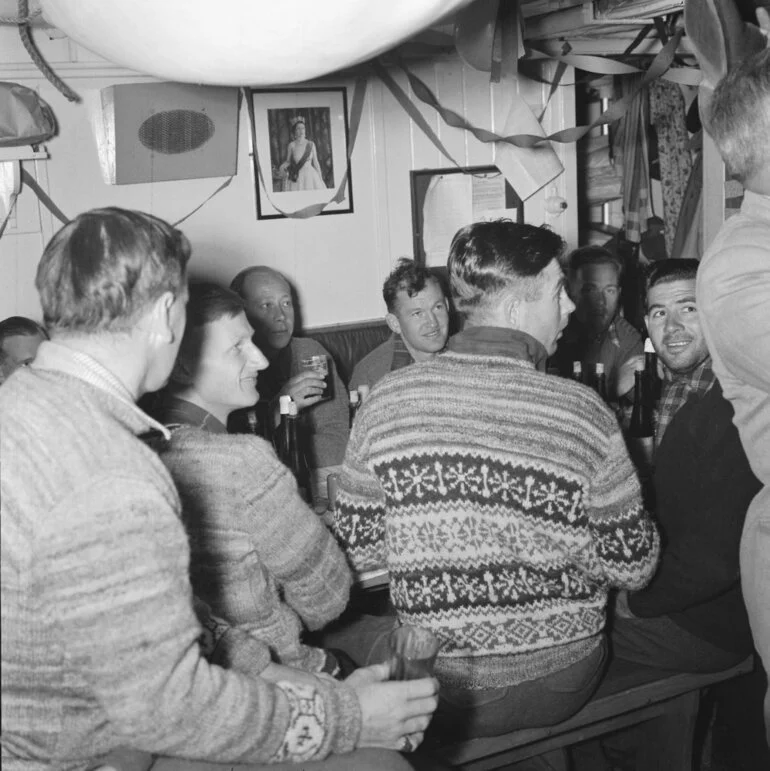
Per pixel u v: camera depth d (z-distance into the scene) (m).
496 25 2.86
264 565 1.40
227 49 1.65
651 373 2.70
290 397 2.35
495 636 1.58
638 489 1.58
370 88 3.79
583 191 4.62
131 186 3.43
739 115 1.53
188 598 0.98
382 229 3.89
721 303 1.57
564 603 1.60
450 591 1.57
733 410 1.77
